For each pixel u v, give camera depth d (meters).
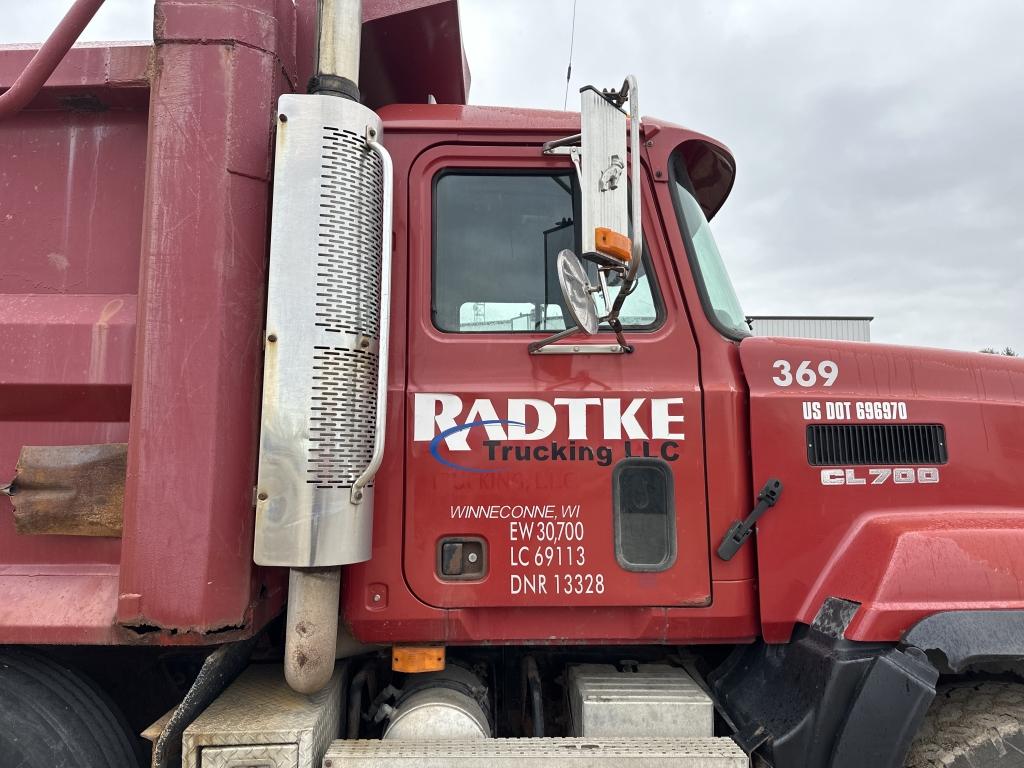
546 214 2.38
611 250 1.91
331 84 2.05
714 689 2.32
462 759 1.94
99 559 2.05
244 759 1.88
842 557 2.17
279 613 2.20
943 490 2.27
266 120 2.07
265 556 1.85
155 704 2.34
